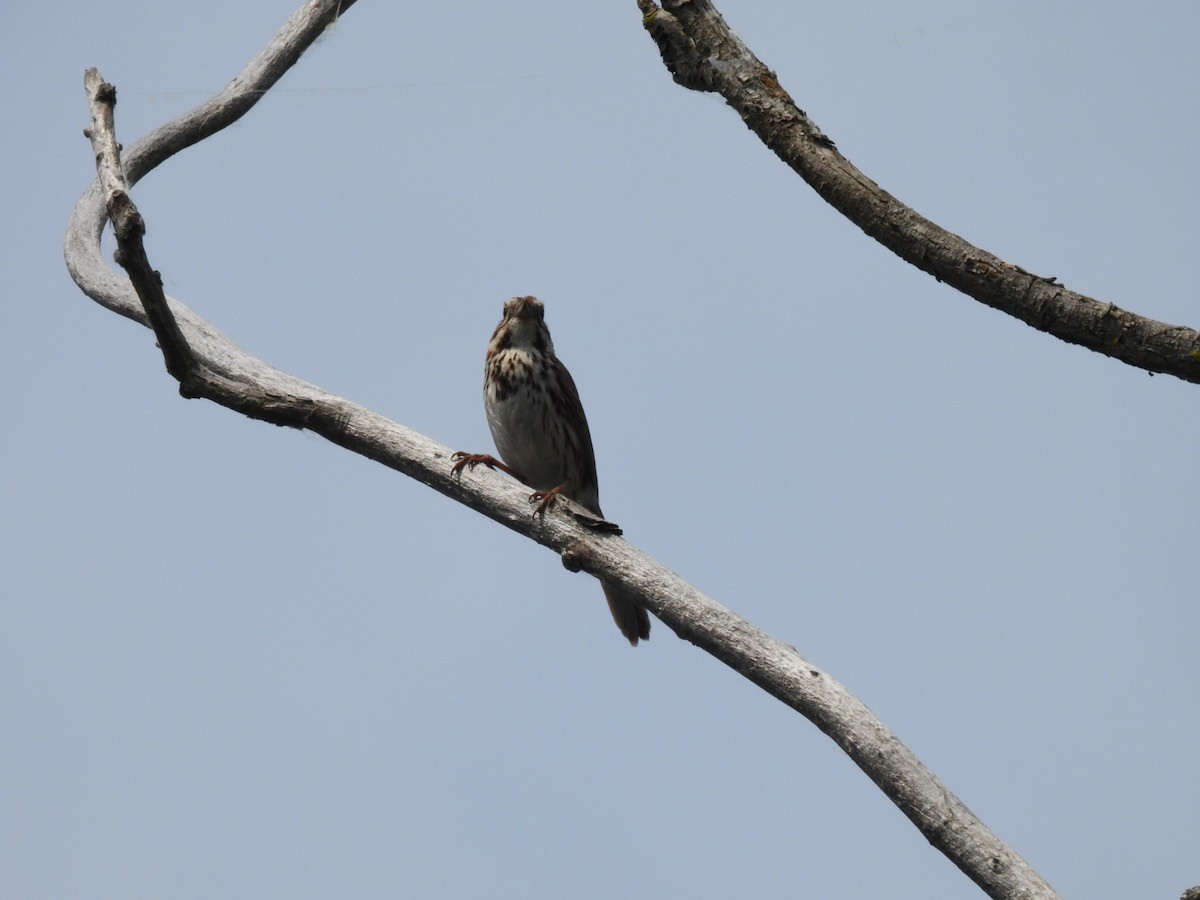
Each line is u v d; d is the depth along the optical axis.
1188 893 7.53
